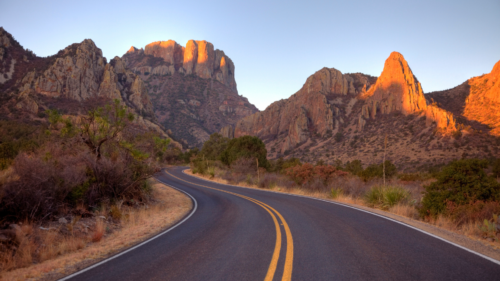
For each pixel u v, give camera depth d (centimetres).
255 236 634
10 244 543
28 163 737
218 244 579
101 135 1179
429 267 404
